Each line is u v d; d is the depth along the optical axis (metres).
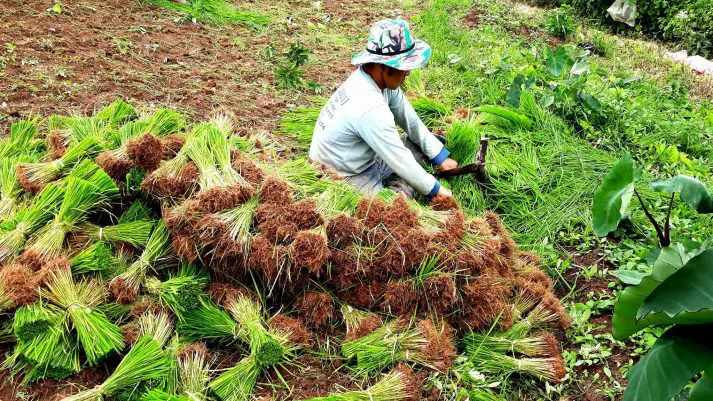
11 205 2.95
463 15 7.80
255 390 2.51
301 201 2.79
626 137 4.77
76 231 2.80
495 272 2.91
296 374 2.60
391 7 7.96
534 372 2.66
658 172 4.36
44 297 2.49
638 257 3.40
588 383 2.72
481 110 4.53
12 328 2.46
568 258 3.48
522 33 7.75
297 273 2.70
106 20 5.87
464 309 2.78
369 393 2.40
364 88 3.34
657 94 5.96
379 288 2.79
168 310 2.66
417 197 3.63
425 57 3.31
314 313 2.73
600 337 2.95
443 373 2.61
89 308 2.51
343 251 2.76
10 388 2.39
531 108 4.69
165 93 4.71
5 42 4.96
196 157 2.90
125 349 2.53
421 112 4.76
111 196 2.88
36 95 4.34
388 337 2.64
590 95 4.85
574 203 3.87
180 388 2.41
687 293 2.06
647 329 2.93
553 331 2.97
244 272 2.76
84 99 4.40
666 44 9.26
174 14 6.31
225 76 5.21
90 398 2.27
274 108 4.80
